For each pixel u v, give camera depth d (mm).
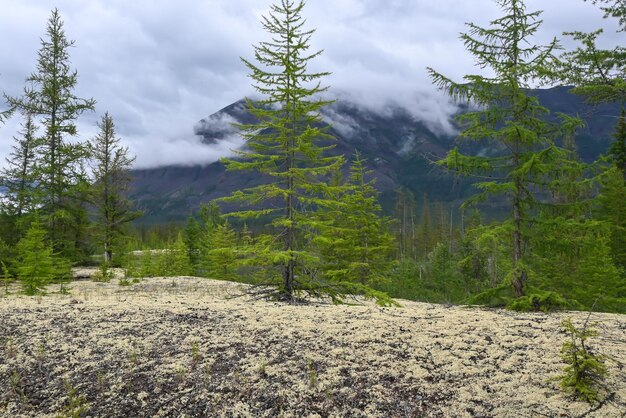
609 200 20094
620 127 22812
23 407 5594
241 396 5844
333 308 10930
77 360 6910
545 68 10758
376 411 5441
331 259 21172
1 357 6973
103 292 15711
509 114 11594
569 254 11789
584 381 5535
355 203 21031
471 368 6523
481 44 11703
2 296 12961
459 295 19609
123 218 29281
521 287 11750
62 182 22594
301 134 11930
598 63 9602
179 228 71688
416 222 83562
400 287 20281
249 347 7492
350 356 7070
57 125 22500
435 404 5566
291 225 12070
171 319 9234
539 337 7898
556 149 10656
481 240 11938
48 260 14203
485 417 5211
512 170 11750
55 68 22734
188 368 6641
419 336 8023
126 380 6262
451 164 11719
